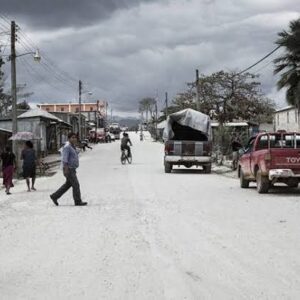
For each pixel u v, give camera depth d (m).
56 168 40.16
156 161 44.69
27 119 53.88
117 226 12.45
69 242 10.64
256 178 19.84
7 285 7.61
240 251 9.55
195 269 8.34
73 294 7.08
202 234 11.26
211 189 21.22
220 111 58.88
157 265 8.62
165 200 17.47
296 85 33.66
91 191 20.78
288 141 20.05
